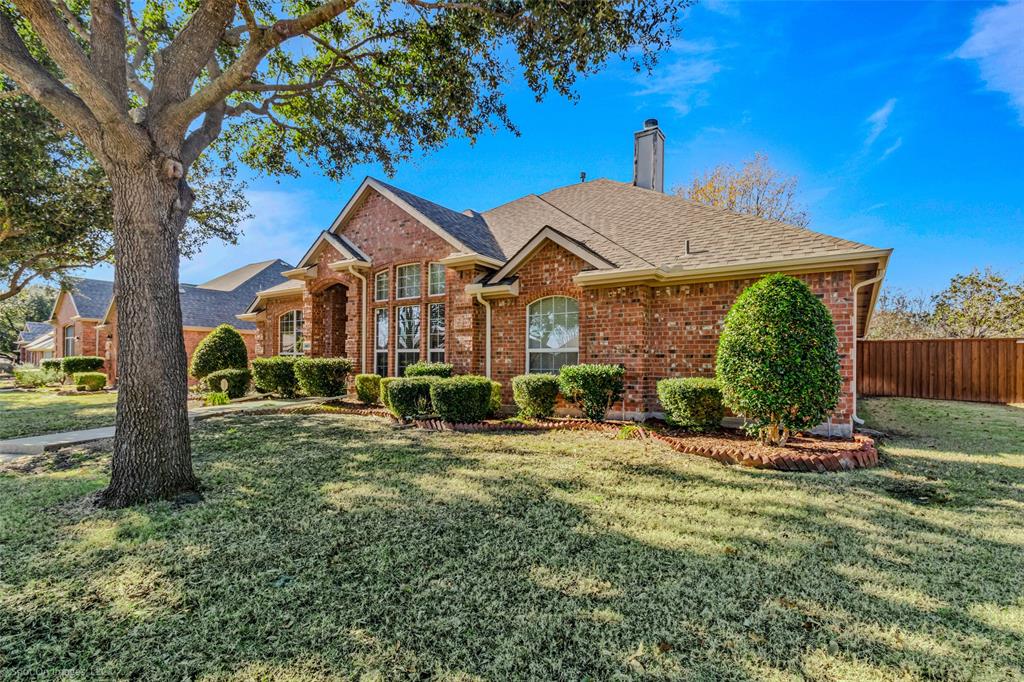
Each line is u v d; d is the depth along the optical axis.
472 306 12.34
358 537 4.15
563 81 7.35
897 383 14.65
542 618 2.93
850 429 7.99
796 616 2.96
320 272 15.95
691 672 2.45
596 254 10.50
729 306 9.23
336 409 11.90
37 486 5.77
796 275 8.61
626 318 10.00
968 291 20.55
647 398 9.97
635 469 6.34
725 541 4.06
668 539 4.10
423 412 10.31
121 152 5.22
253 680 2.40
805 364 6.66
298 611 3.02
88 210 13.26
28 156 10.46
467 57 7.99
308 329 16.19
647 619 2.92
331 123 9.59
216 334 17.69
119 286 5.30
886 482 5.77
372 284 14.88
